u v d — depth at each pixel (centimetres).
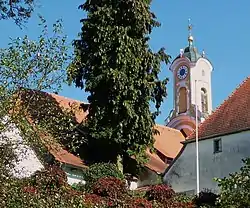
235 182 1407
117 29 3359
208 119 3478
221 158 3212
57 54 1523
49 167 2259
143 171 3644
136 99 3284
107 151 3341
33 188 1797
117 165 3288
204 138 3328
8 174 1520
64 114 1706
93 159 3359
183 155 3428
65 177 2198
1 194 1468
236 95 3525
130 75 3309
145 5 3447
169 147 4394
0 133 1501
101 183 2378
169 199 2466
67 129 1725
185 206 2436
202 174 3281
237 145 3156
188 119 6091
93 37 3391
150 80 3403
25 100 1541
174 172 3441
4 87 1489
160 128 4684
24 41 1508
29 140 1572
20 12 1508
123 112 3259
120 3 3434
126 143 3278
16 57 1498
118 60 3284
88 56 3375
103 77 3281
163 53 3472
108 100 3284
